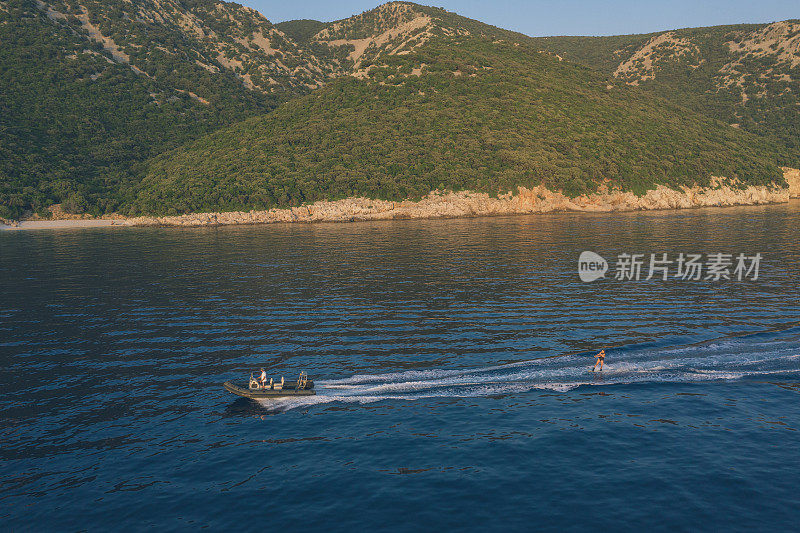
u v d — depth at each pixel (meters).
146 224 116.69
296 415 23.45
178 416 23.62
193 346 32.97
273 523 15.93
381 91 164.38
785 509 15.91
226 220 117.88
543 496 16.88
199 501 17.20
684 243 70.75
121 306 43.09
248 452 20.33
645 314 37.72
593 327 34.81
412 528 15.46
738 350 29.75
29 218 119.94
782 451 19.23
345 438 21.19
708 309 38.66
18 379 28.03
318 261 63.06
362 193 125.00
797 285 45.78
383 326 36.25
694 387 25.20
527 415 22.73
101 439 21.64
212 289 48.81
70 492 17.92
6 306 43.47
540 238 79.06
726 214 113.25
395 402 24.47
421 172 129.12
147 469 19.30
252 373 28.31
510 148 134.75
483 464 18.86
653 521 15.49
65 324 38.16
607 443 20.14
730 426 21.27
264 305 42.62
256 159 136.00
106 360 30.73
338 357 30.41
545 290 45.81
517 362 28.80
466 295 44.50
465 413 23.11
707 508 16.05
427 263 59.84
